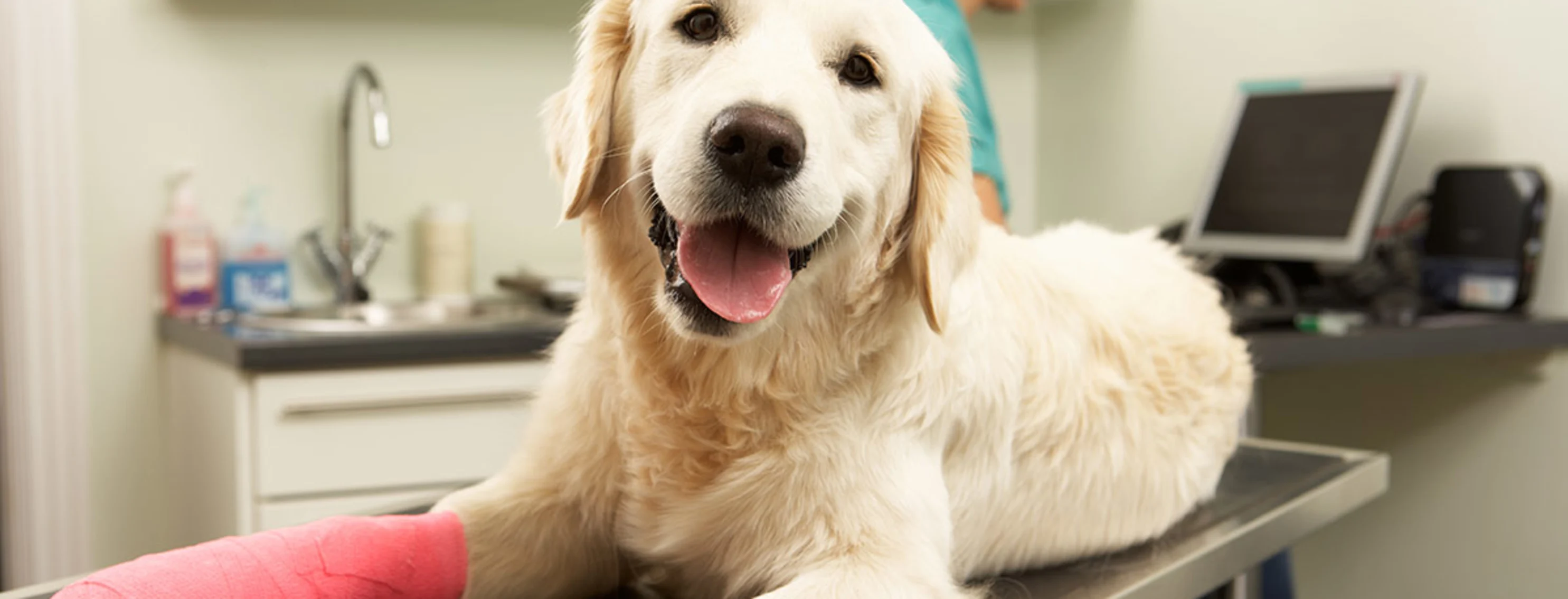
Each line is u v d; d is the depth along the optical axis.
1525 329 2.01
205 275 2.48
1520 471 2.17
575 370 0.99
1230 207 2.44
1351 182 2.23
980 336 0.99
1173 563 1.06
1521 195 2.07
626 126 0.95
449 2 2.73
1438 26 2.31
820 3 0.92
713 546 0.94
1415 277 2.29
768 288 0.86
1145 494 1.15
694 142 0.84
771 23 0.91
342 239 2.57
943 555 0.91
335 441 2.04
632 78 0.95
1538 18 2.12
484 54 2.78
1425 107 2.36
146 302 2.52
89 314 2.46
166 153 2.51
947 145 0.98
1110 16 3.11
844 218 0.92
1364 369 2.46
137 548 2.53
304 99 2.62
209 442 2.19
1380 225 2.44
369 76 2.41
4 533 2.41
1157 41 2.95
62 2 2.30
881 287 0.95
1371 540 2.47
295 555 0.81
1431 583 2.35
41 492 2.37
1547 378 2.12
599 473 0.98
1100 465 1.10
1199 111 2.82
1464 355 2.26
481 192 2.80
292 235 2.63
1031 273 1.12
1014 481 1.04
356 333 2.04
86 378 2.43
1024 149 3.43
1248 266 2.41
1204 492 1.26
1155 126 2.96
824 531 0.89
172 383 2.50
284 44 2.60
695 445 0.93
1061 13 3.29
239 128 2.57
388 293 2.74
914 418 0.92
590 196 0.97
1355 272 2.35
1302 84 2.38
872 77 0.95
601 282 0.97
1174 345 1.23
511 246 2.85
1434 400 2.32
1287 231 2.31
